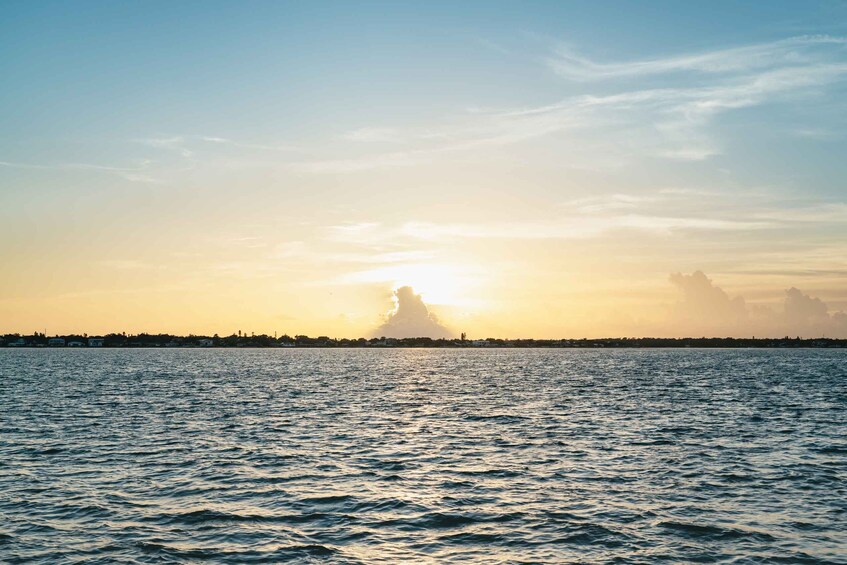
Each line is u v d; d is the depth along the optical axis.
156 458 40.00
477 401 82.81
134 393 93.75
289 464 38.25
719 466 37.44
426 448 44.19
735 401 80.88
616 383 120.94
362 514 27.44
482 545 23.55
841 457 40.31
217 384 117.25
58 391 96.38
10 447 43.84
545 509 28.19
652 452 42.28
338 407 74.25
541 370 186.38
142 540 23.98
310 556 22.39
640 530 25.19
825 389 102.50
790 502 29.31
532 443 46.34
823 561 21.94
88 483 32.97
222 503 29.14
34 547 23.22
